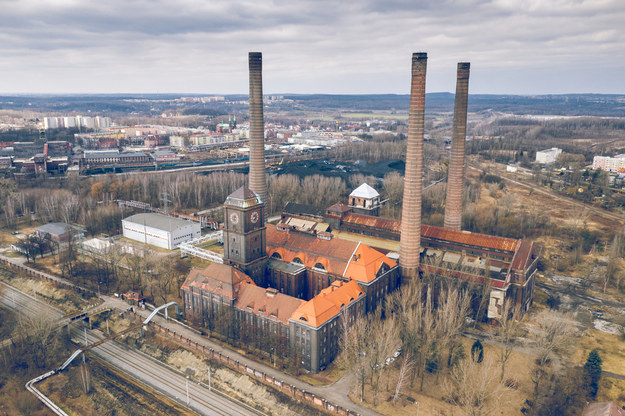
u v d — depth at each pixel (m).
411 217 157.12
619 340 141.50
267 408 113.00
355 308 141.12
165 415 111.69
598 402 104.94
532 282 165.00
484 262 162.25
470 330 147.12
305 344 125.00
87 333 151.38
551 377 120.31
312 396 112.56
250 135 187.62
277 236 174.75
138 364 134.12
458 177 181.12
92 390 121.94
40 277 189.88
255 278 158.75
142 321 153.38
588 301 170.38
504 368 125.19
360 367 112.75
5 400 117.38
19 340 139.62
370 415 107.94
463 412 108.94
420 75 145.25
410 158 152.88
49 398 118.88
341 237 191.75
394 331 127.81
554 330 124.12
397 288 165.50
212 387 122.19
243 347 137.88
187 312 155.12
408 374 123.06
